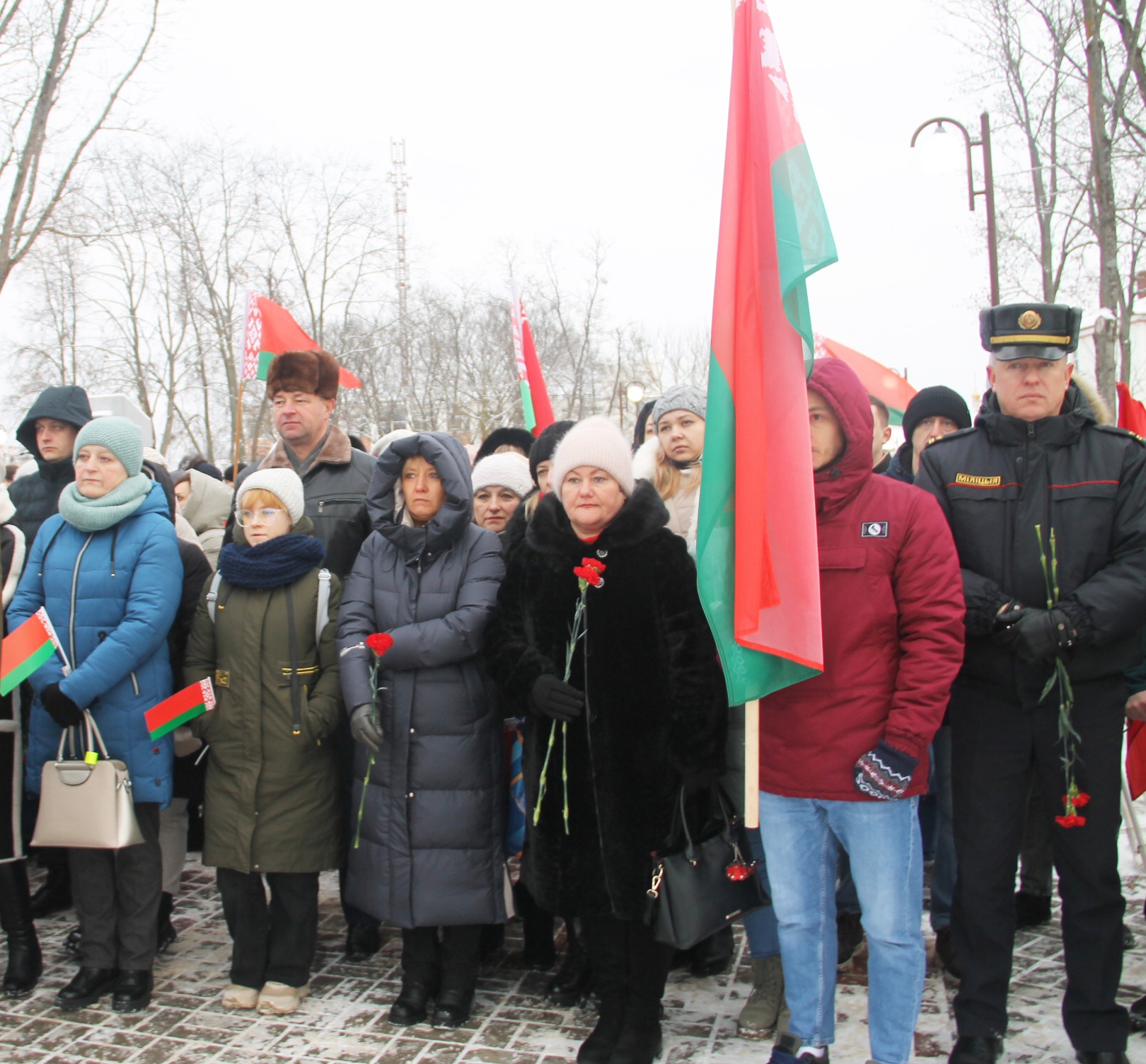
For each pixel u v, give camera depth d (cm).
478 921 354
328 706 371
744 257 301
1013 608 300
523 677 329
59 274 3173
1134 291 1259
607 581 330
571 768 332
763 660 293
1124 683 312
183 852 428
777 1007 346
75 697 362
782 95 302
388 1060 332
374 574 375
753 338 297
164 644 390
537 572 343
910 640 287
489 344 3738
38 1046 344
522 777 374
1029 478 309
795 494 288
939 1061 321
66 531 393
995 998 307
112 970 382
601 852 324
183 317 3403
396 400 3706
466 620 357
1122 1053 302
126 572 380
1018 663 301
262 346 625
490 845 361
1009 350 306
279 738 368
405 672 362
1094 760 302
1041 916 425
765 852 306
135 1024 359
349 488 458
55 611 382
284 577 377
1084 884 303
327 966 407
